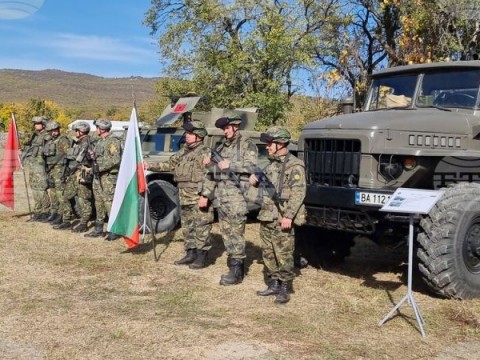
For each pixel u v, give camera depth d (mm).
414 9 13539
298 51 14734
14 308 5039
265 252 5398
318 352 4082
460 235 5117
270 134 5207
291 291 5656
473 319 4762
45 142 9117
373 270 6617
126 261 6820
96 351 4074
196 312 4961
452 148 5773
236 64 14414
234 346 4176
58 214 9242
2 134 29266
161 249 7512
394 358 4004
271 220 5219
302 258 6695
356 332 4504
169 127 9438
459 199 5191
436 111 6168
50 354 4016
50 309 5004
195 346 4164
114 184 7996
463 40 13141
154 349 4109
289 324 4672
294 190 5078
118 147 7934
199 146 6754
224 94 15078
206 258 7031
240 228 5879
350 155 5590
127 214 6816
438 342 4309
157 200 8633
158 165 6949
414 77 6605
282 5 15125
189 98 9508
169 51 15531
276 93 14844
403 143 5512
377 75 6949
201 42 15156
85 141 8391
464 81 6203
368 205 5340
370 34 16500
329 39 16094
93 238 8141
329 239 6773
